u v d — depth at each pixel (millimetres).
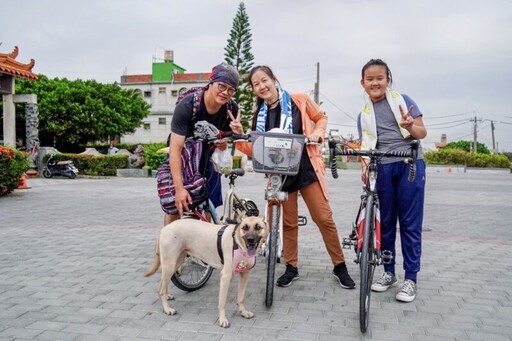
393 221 4387
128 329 3475
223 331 3439
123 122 39938
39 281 4699
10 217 9031
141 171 24500
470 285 4617
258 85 4480
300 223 4988
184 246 3828
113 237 7023
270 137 3930
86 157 24359
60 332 3410
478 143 72062
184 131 4070
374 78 4180
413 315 3771
